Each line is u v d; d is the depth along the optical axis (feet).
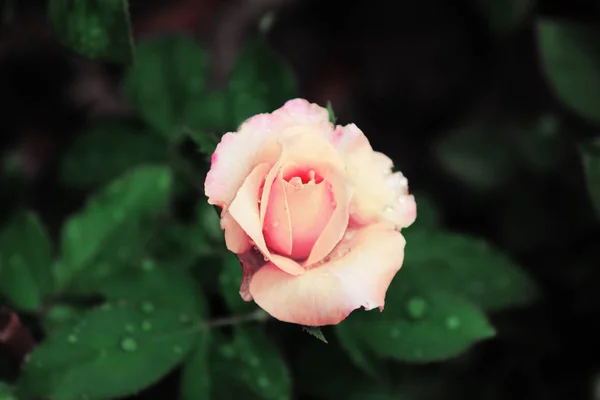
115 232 2.12
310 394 2.11
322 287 1.69
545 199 2.65
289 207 1.69
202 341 1.98
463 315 1.96
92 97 3.36
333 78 3.72
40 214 2.75
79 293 2.10
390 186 1.76
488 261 2.11
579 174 2.60
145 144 2.44
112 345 1.92
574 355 2.52
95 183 2.45
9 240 2.10
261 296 1.69
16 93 3.35
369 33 3.80
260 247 1.68
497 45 3.53
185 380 1.96
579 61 2.38
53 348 1.90
